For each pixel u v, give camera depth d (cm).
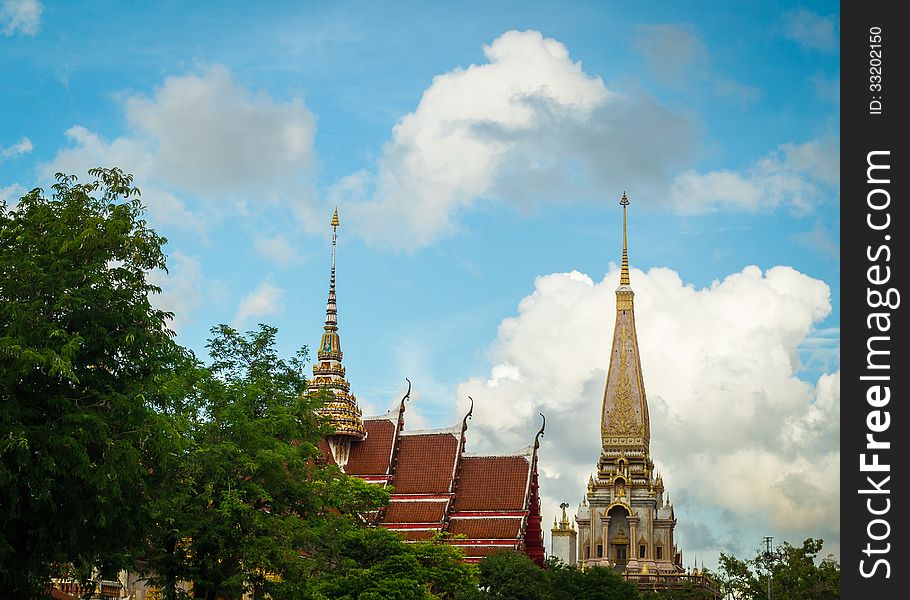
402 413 14050
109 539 5712
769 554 16650
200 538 7238
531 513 13688
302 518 8194
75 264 5625
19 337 5172
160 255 5847
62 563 6041
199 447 7250
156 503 6112
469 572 10600
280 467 7656
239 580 7225
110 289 5553
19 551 5419
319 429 8688
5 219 5812
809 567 16475
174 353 5859
